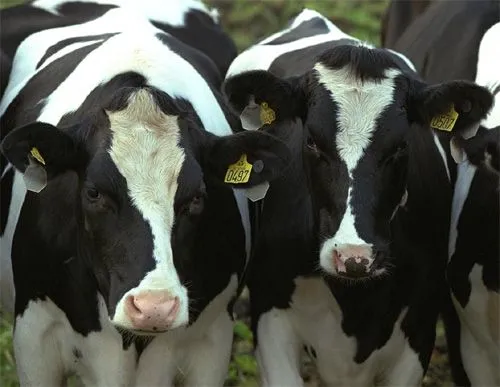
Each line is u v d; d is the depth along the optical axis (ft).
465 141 25.91
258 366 27.68
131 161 22.82
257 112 25.68
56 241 24.61
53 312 25.26
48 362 25.58
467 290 27.53
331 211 24.35
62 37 30.14
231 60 34.94
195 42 33.88
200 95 26.66
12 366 31.91
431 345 27.84
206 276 25.30
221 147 23.50
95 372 25.46
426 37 33.63
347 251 23.62
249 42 49.62
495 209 26.81
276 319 27.12
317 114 24.97
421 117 25.40
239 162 23.66
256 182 23.88
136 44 26.61
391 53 28.86
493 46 30.60
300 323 27.14
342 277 23.93
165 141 23.15
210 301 25.63
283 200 26.66
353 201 24.14
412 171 26.63
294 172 26.45
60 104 25.88
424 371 27.86
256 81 25.05
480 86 24.66
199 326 25.77
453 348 30.07
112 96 23.77
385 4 53.72
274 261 26.81
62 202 24.48
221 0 52.80
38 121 23.35
